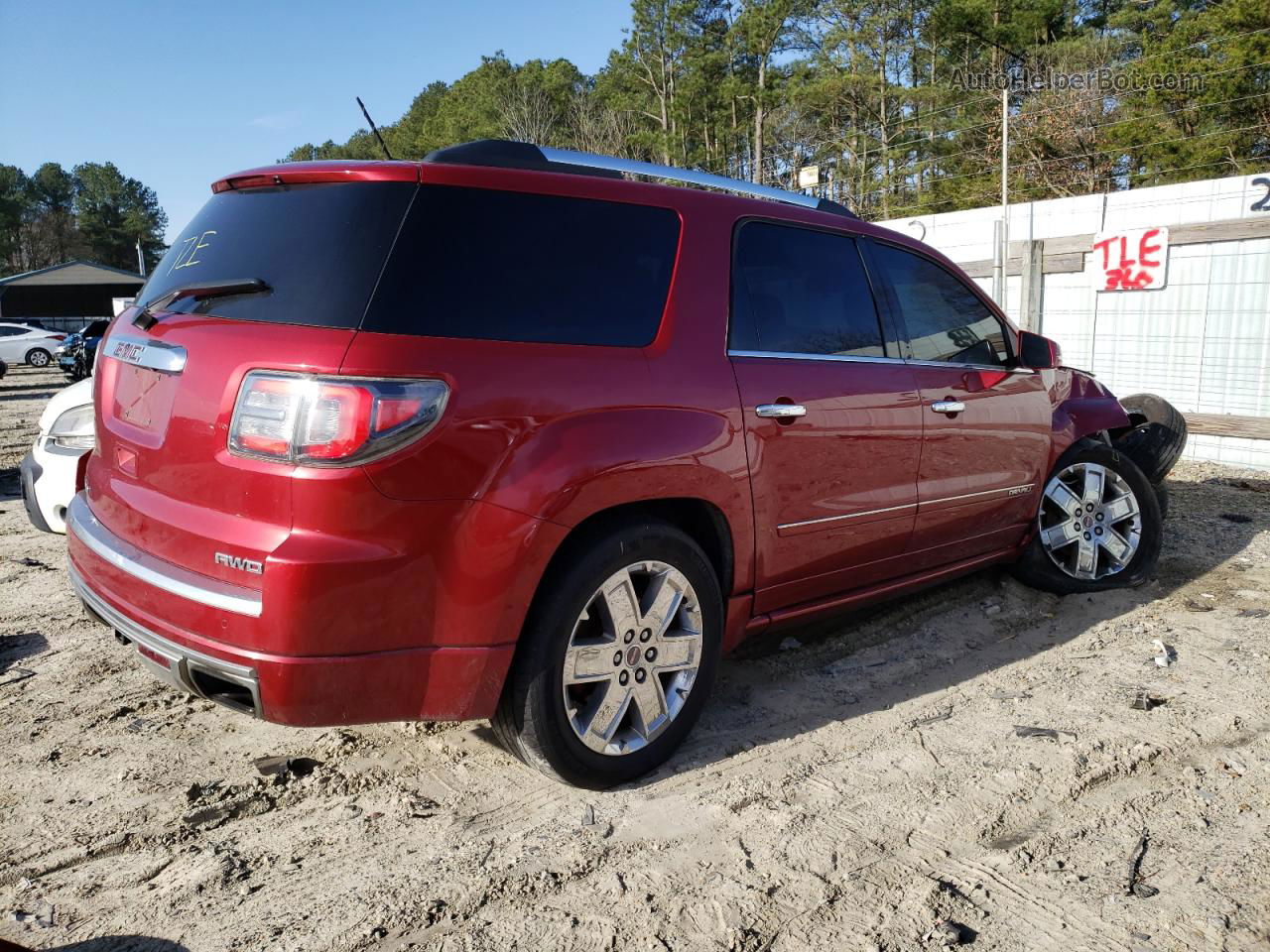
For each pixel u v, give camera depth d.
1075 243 10.43
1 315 62.75
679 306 3.19
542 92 71.19
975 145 41.59
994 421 4.33
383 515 2.49
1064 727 3.55
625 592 2.96
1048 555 4.96
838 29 52.94
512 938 2.38
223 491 2.56
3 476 9.78
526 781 3.15
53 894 2.55
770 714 3.68
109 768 3.24
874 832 2.86
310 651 2.46
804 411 3.43
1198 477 8.69
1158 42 35.31
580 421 2.80
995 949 2.35
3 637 4.50
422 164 2.82
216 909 2.49
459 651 2.64
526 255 2.88
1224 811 2.99
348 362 2.46
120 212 132.12
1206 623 4.69
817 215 3.82
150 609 2.70
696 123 60.03
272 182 2.97
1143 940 2.38
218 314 2.74
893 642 4.45
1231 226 9.16
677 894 2.55
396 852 2.75
